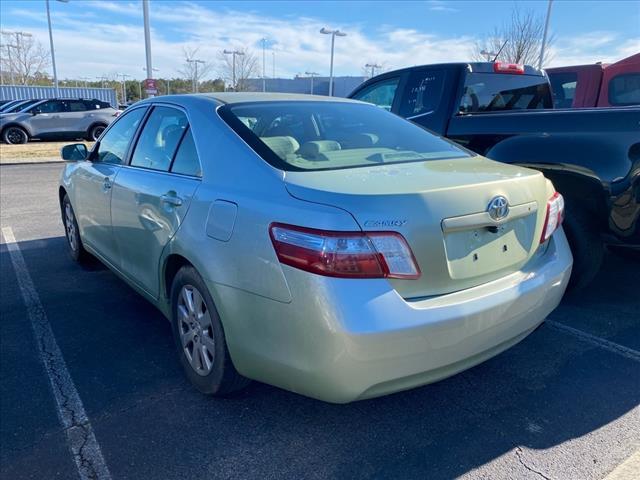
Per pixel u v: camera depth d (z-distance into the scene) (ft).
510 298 7.68
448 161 9.16
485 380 9.79
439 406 8.97
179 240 8.89
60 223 22.54
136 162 11.56
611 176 11.25
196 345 9.12
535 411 8.84
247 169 8.20
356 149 9.35
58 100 66.54
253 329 7.52
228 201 8.02
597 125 11.82
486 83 16.90
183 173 9.54
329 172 7.94
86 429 8.37
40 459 7.69
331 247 6.58
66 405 9.01
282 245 6.97
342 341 6.54
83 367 10.29
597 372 10.07
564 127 12.45
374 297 6.60
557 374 10.00
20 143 64.49
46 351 10.93
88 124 67.67
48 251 18.20
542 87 18.81
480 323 7.31
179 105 10.61
